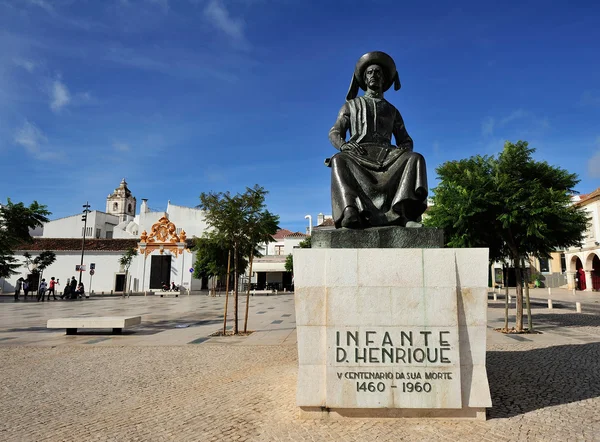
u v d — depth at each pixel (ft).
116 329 39.17
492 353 26.73
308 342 13.67
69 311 66.39
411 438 11.98
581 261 123.85
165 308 72.59
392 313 13.47
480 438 12.01
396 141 18.83
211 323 48.08
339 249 13.87
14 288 134.31
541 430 12.67
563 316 53.06
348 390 13.28
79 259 136.36
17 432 13.67
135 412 15.55
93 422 14.56
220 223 38.58
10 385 19.83
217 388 18.75
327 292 13.69
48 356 27.45
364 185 15.57
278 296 111.34
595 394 16.76
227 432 13.08
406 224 15.12
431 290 13.51
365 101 17.61
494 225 36.99
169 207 166.20
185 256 135.54
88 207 124.16
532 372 20.97
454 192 36.65
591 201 117.91
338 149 17.35
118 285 134.72
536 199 34.14
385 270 13.65
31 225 44.45
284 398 16.38
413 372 13.24
